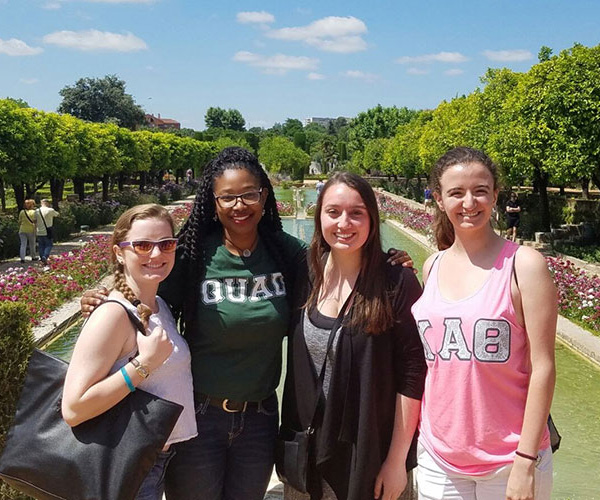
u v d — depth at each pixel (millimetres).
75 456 2240
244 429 2826
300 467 2627
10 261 15352
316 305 2680
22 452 2299
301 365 2652
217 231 2934
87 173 26016
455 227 2445
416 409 2572
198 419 2779
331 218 2561
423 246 20516
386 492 2574
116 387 2262
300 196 46312
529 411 2250
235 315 2715
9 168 17078
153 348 2342
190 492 2762
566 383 7645
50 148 20953
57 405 2334
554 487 5129
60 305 10719
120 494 2205
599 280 10961
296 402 2666
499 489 2328
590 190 32031
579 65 15016
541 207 19938
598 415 6719
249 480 2842
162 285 2818
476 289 2346
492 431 2312
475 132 20469
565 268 11805
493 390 2307
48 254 15109
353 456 2551
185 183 49438
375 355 2535
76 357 2295
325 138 85312
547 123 15250
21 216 15031
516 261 2297
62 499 2254
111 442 2258
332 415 2557
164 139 44625
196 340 2795
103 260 14188
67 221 20453
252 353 2779
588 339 8828
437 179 2527
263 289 2801
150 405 2307
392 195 40562
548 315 2236
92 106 69500
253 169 2812
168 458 2607
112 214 25859
